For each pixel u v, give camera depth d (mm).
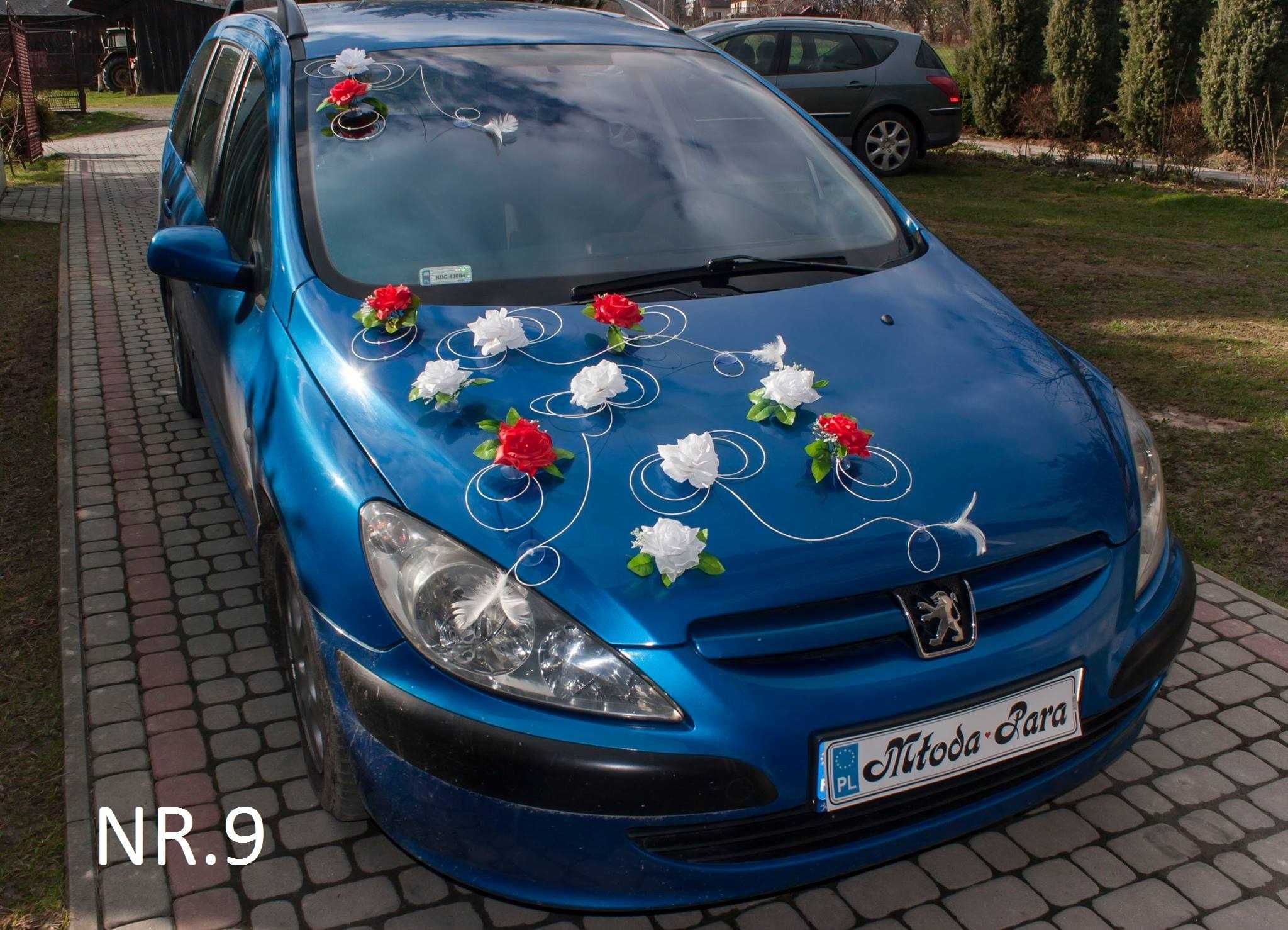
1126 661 2266
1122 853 2596
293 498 2303
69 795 2676
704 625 1974
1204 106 14367
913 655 2047
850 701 1979
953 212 11016
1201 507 4320
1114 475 2402
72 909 2354
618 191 3082
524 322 2596
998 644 2104
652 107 3426
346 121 3072
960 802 2158
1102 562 2277
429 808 2033
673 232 3020
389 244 2801
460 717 1961
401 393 2344
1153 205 11594
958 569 2111
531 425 2148
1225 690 3207
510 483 2121
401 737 2012
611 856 1964
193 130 4613
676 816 1928
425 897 2422
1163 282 7902
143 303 6910
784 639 1984
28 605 3551
